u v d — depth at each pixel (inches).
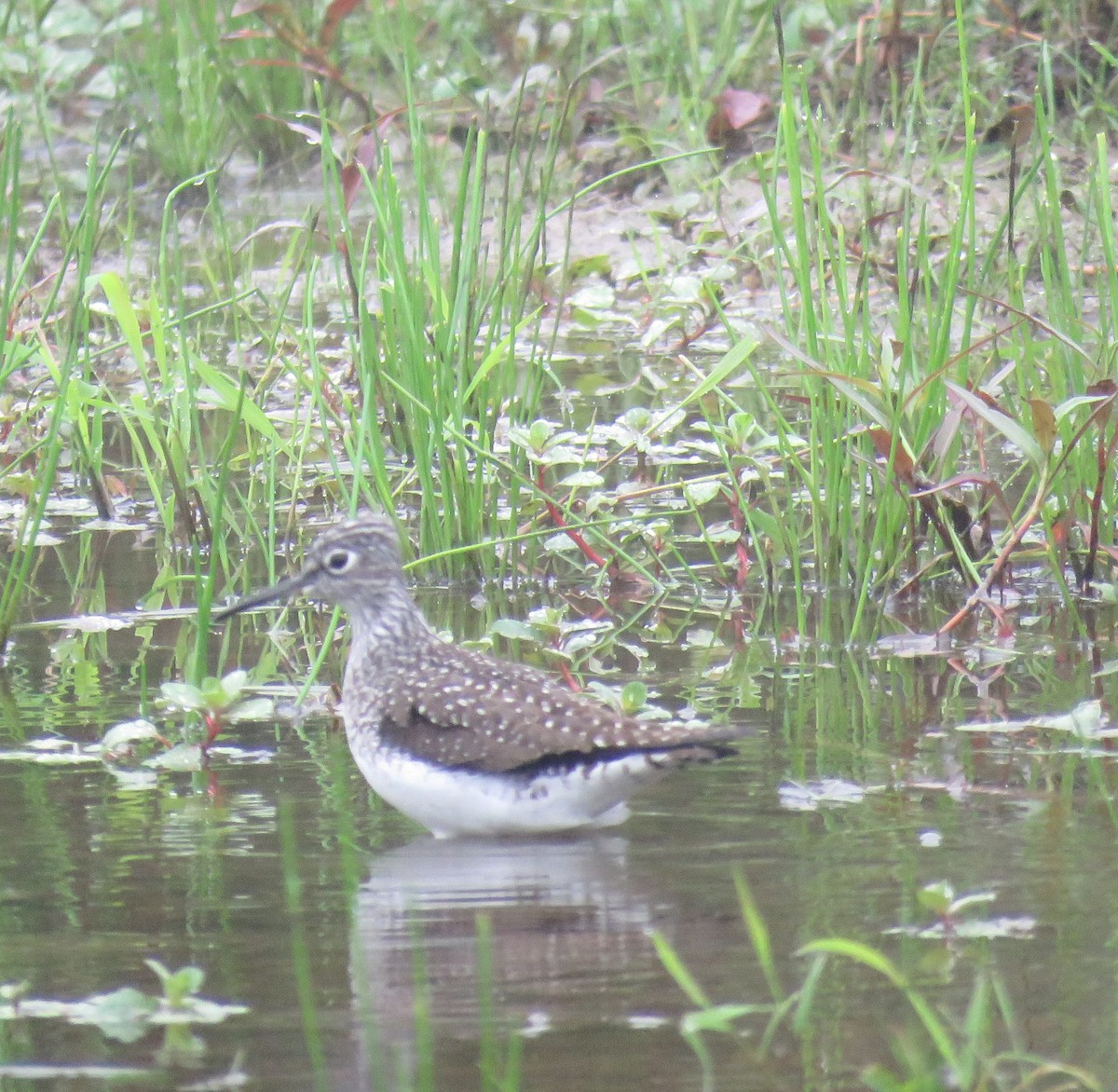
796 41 861.2
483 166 519.8
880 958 255.1
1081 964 272.5
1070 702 402.3
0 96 929.5
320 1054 249.6
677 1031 255.9
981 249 689.0
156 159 904.3
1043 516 459.2
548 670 435.8
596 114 860.0
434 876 318.0
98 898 305.6
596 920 295.6
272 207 864.3
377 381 567.5
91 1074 245.3
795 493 558.6
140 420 587.8
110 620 478.6
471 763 339.0
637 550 537.6
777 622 472.1
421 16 927.0
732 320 644.7
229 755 384.8
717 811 345.4
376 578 372.5
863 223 676.1
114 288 513.7
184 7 909.2
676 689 419.2
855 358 482.0
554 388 664.4
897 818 337.1
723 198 797.9
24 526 506.3
